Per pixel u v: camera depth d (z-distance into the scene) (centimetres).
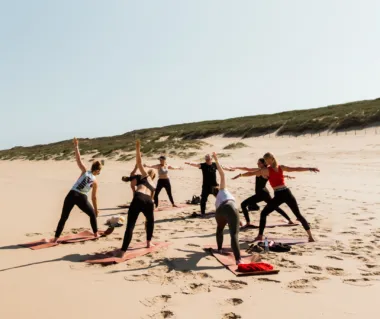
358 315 379
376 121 3897
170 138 5334
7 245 684
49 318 378
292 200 660
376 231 732
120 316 383
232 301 419
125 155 3791
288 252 605
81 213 1039
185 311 394
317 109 6262
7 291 453
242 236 732
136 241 695
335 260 559
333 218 870
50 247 663
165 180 1085
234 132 4900
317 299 421
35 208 1112
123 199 1320
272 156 659
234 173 2088
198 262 564
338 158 2494
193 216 938
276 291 445
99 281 486
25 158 5509
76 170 3006
